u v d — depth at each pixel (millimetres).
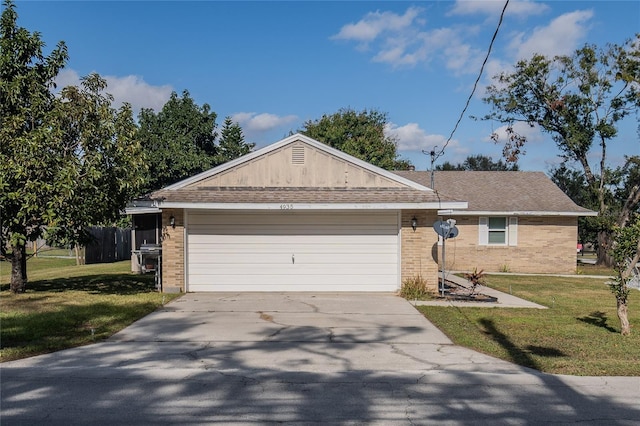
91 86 11977
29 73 12211
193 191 13188
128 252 28938
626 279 8828
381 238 13547
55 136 10961
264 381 5930
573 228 21672
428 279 13172
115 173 11805
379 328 8977
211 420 4703
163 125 28609
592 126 25438
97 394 5387
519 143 24031
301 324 9242
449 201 12672
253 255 13430
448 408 5113
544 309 11352
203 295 12672
